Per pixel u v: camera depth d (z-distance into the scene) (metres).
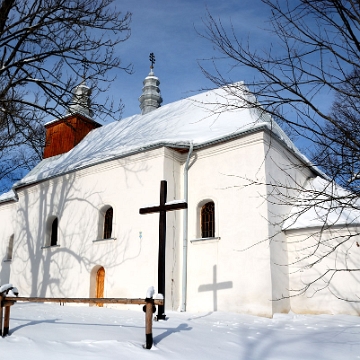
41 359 5.14
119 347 5.91
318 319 11.10
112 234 14.53
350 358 7.03
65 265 15.73
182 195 14.22
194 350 6.50
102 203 15.23
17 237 18.39
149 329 6.21
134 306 13.29
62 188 16.98
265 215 12.37
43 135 15.80
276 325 10.21
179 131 15.66
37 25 12.20
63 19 12.37
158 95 25.17
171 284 12.97
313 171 15.63
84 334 6.67
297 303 12.66
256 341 7.96
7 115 13.45
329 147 6.46
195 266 13.27
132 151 14.57
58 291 15.61
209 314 11.68
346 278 12.15
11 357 5.11
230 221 13.00
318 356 7.11
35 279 16.73
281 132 16.16
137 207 14.14
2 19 11.76
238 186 13.09
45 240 16.97
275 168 13.45
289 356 6.96
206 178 13.94
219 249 12.96
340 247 12.45
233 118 15.28
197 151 14.38
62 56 12.92
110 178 15.30
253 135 13.26
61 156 20.14
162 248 9.44
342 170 6.69
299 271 12.73
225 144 13.78
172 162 14.30
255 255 12.21
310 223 12.91
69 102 13.56
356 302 11.89
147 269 13.22
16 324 7.14
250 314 11.83
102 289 14.60
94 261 14.76
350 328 9.83
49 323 7.55
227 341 7.61
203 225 13.84
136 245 13.74
